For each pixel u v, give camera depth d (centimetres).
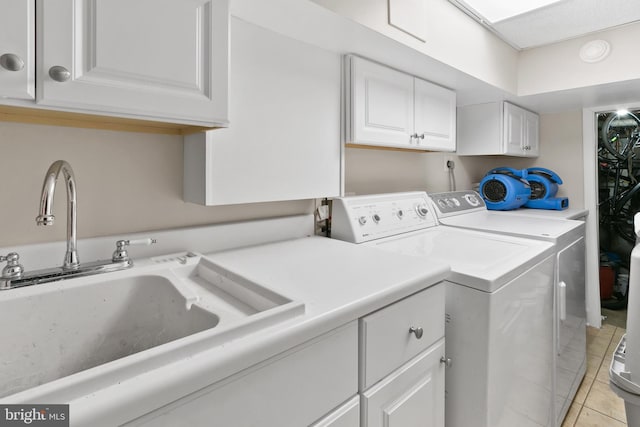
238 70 116
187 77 87
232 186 117
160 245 119
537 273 138
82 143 105
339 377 80
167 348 56
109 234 111
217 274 99
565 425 176
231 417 61
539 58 226
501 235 172
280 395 68
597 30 202
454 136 209
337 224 161
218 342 61
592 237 279
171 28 84
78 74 72
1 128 92
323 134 144
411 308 99
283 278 98
